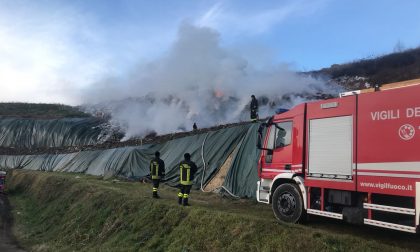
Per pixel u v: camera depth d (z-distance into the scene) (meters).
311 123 9.95
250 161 17.39
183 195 13.21
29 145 48.38
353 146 8.79
